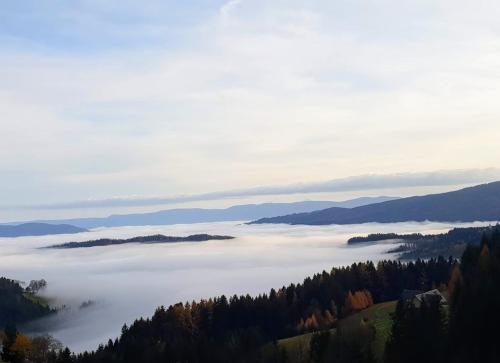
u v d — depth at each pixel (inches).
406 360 2669.8
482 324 2701.8
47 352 5167.3
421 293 4443.9
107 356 4402.1
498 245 3932.1
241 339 4170.8
